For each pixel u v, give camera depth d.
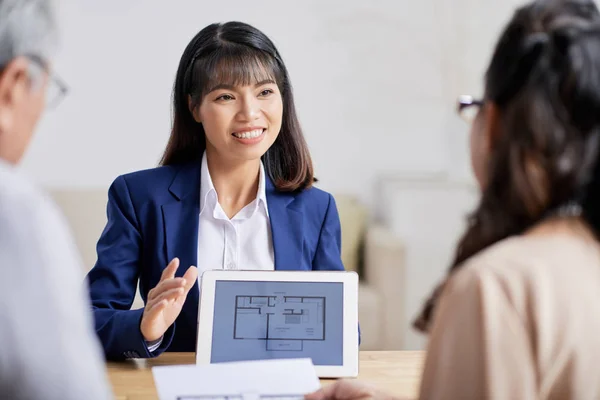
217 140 1.67
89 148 3.98
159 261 1.72
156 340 1.51
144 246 1.75
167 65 4.02
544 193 0.81
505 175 0.83
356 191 4.25
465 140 4.27
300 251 1.76
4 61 0.84
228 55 1.64
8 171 0.80
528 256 0.80
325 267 1.78
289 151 1.81
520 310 0.77
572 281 0.79
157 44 4.00
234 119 1.65
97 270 1.73
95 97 3.97
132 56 3.98
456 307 0.80
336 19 4.15
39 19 0.86
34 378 0.73
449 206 3.93
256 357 1.41
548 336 0.76
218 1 4.05
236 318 1.43
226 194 1.78
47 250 0.77
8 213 0.76
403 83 4.22
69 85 3.94
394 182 4.07
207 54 1.66
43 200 0.80
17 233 0.76
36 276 0.75
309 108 4.19
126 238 1.74
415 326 0.96
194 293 1.71
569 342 0.77
